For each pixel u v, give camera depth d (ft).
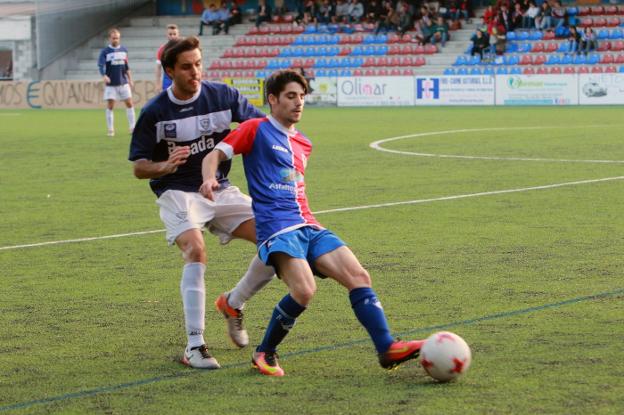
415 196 60.90
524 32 205.05
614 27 204.64
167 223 28.14
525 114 148.56
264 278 27.78
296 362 26.50
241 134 26.27
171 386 24.57
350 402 22.81
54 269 40.63
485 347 27.22
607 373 24.48
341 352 27.35
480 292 34.53
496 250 42.55
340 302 33.50
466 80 180.86
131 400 23.43
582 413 21.52
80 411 22.66
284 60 214.28
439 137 108.17
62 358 27.40
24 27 222.07
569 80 175.94
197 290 26.89
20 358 27.43
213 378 25.27
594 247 42.78
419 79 183.11
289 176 26.05
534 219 50.96
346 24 222.07
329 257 25.20
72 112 180.75
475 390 23.35
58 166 83.97
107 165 84.28
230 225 28.96
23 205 60.70
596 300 32.91
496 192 61.98
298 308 24.99
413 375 24.95
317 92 188.14
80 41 226.17
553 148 92.43
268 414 22.11
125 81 119.34
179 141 28.40
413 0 218.59
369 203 58.23
